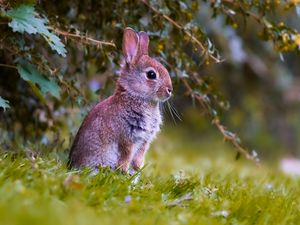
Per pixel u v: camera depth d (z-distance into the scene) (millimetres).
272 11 11211
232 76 23141
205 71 22312
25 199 7074
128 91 10289
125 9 11188
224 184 10836
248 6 11062
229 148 22125
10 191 7277
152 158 15820
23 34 10219
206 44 10648
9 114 12117
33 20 9156
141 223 7156
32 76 9906
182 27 10742
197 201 8453
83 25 11398
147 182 9633
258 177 13617
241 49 21969
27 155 9891
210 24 20875
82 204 7473
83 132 10305
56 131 12242
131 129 10234
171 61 11375
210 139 23547
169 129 23797
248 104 23672
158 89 10406
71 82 10789
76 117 12461
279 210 8797
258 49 23297
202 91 11500
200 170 14016
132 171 10516
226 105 11680
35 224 6371
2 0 9391
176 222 7430
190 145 21828
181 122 23984
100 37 11375
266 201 8977
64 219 6602
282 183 12500
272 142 23719
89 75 13297
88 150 10172
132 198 8125
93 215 7121
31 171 8328
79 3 11297
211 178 11859
